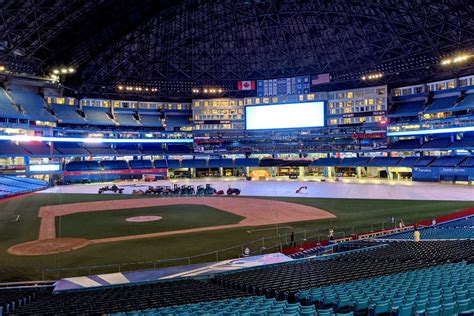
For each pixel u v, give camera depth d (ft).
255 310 45.29
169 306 52.80
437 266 66.74
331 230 129.08
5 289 80.53
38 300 65.92
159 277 89.71
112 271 98.37
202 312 45.14
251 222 162.09
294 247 121.49
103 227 153.99
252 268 91.35
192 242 128.16
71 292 75.51
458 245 91.86
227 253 114.62
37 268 101.14
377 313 44.04
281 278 68.44
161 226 155.12
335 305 47.52
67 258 110.22
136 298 60.64
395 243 111.55
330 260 91.97
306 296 52.06
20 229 151.12
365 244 117.60
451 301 45.98
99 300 60.23
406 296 47.39
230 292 63.16
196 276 86.58
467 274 58.95
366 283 56.80
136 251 117.29
